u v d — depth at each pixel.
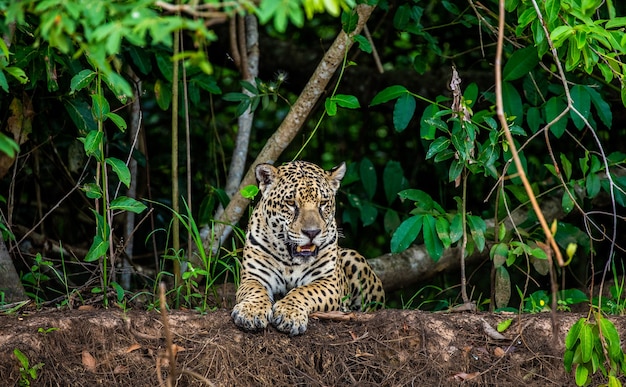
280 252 10.47
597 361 8.49
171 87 12.48
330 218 10.48
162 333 9.02
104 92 12.27
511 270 14.48
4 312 9.24
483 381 9.12
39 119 12.49
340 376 9.02
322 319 9.48
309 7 5.54
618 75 9.34
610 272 14.48
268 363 8.96
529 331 9.38
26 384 8.34
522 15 9.37
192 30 6.04
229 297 11.81
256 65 13.62
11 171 13.02
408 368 9.12
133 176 13.08
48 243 12.98
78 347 8.73
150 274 13.09
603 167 11.72
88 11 5.54
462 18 13.25
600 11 12.44
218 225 12.19
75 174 13.59
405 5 12.73
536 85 12.23
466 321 9.46
